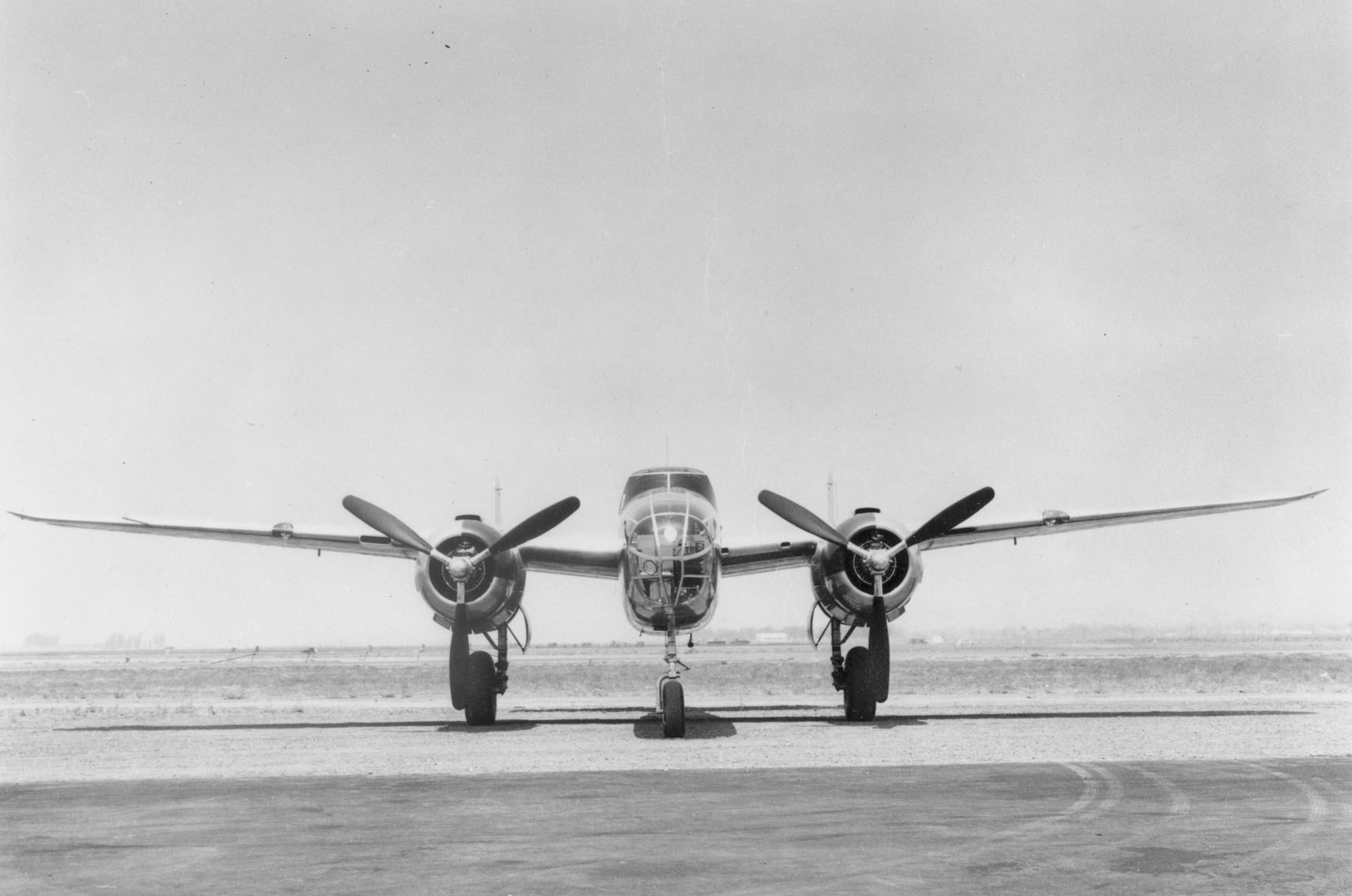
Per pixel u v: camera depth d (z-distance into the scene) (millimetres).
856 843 8516
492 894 7008
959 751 14922
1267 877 7297
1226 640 187875
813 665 69188
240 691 42375
